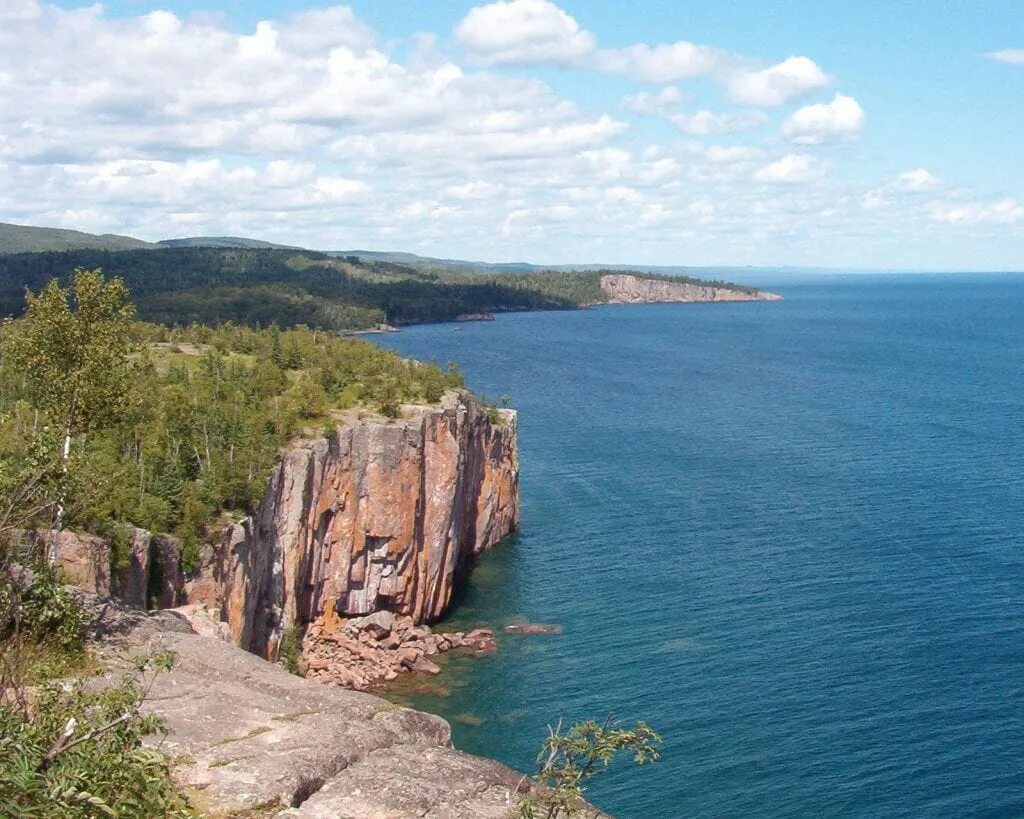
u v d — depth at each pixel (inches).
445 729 1067.9
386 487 3026.6
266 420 2856.8
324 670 2723.9
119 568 1884.8
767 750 2130.9
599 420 6323.8
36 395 1475.1
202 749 893.2
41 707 680.4
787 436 5649.6
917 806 1921.8
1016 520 3747.5
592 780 2030.0
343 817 806.5
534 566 3516.2
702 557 3459.6
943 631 2719.0
